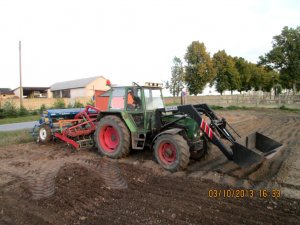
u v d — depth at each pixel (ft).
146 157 22.80
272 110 74.84
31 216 12.63
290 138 31.86
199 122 19.06
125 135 22.22
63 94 166.40
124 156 22.70
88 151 26.07
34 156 24.72
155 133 21.68
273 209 12.91
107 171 19.06
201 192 15.10
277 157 22.40
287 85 98.78
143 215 12.37
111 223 11.71
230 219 11.91
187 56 100.42
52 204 13.80
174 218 12.06
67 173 18.12
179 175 18.19
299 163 20.43
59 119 29.53
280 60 94.68
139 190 15.49
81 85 157.69
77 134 26.66
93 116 30.12
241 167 17.74
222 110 78.13
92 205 13.57
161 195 14.74
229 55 113.91
